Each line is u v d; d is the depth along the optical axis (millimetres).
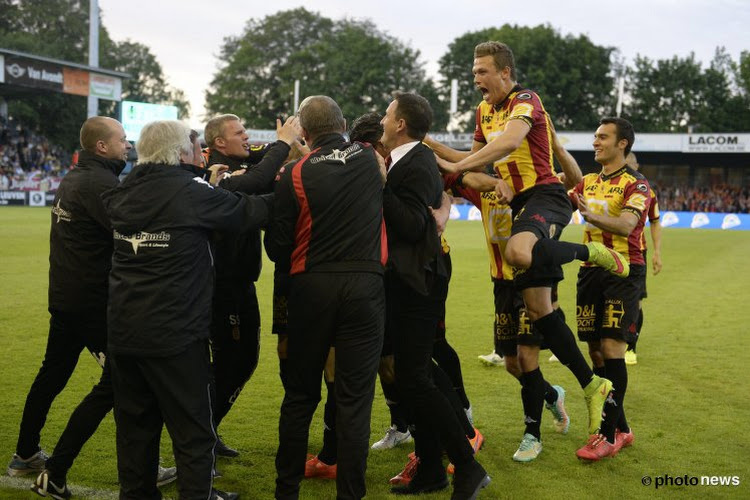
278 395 5258
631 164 5340
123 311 2994
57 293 3566
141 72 69000
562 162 4707
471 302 9734
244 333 3986
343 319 3182
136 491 3131
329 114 3328
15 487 3576
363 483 3205
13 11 54781
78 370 5793
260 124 59656
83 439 3367
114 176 3613
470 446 3410
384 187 3387
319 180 3176
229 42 64938
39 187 34938
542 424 4703
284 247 3287
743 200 39688
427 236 3377
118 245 3061
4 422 4461
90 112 34719
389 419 4738
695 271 13859
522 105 3908
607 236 4477
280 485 3242
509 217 4266
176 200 2998
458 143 37719
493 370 6125
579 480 3727
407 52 57031
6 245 15258
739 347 7113
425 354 3393
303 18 60406
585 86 56281
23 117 50406
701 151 36406
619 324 4277
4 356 6133
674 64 59000
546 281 3857
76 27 57125
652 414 4891
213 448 3119
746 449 4199
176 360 3008
